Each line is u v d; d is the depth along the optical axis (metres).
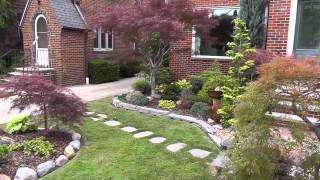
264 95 2.98
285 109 3.01
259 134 2.93
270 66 3.06
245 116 3.03
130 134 5.58
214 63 8.53
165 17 7.23
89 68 12.64
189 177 3.83
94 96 9.55
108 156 4.48
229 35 9.00
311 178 3.03
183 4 7.53
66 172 3.97
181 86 8.21
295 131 2.93
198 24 7.79
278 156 3.07
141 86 8.92
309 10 6.70
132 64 14.83
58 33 11.34
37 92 4.95
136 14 7.12
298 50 6.87
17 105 5.00
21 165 4.04
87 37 12.77
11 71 12.30
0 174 3.76
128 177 3.83
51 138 5.01
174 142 5.11
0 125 6.12
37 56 12.31
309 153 3.01
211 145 4.93
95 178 3.80
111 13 7.39
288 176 3.27
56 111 4.96
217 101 6.56
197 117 6.53
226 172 3.15
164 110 7.10
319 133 3.03
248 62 5.69
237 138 3.13
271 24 6.89
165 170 4.04
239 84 5.93
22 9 14.68
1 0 12.80
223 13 9.05
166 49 8.69
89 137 5.39
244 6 7.82
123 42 8.12
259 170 2.84
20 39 14.30
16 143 4.64
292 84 2.96
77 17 12.38
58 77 11.55
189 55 9.53
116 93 10.12
